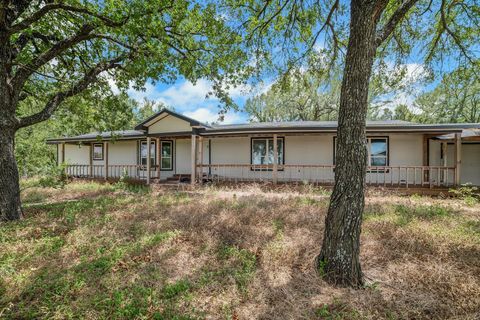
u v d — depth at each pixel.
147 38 5.99
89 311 2.53
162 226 4.98
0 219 5.50
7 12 5.33
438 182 9.65
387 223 4.88
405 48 5.96
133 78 7.84
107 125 8.71
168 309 2.58
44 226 5.04
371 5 2.84
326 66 6.28
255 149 12.74
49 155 16.73
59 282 3.00
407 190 9.39
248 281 3.06
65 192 10.12
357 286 2.92
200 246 4.09
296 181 11.41
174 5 6.01
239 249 4.00
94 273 3.26
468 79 6.35
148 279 3.13
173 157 14.32
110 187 11.21
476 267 3.25
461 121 18.58
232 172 13.01
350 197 3.01
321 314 2.47
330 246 3.10
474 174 11.58
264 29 6.08
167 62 7.44
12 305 2.59
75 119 9.48
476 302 2.61
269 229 4.75
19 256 3.63
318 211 5.95
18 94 6.04
